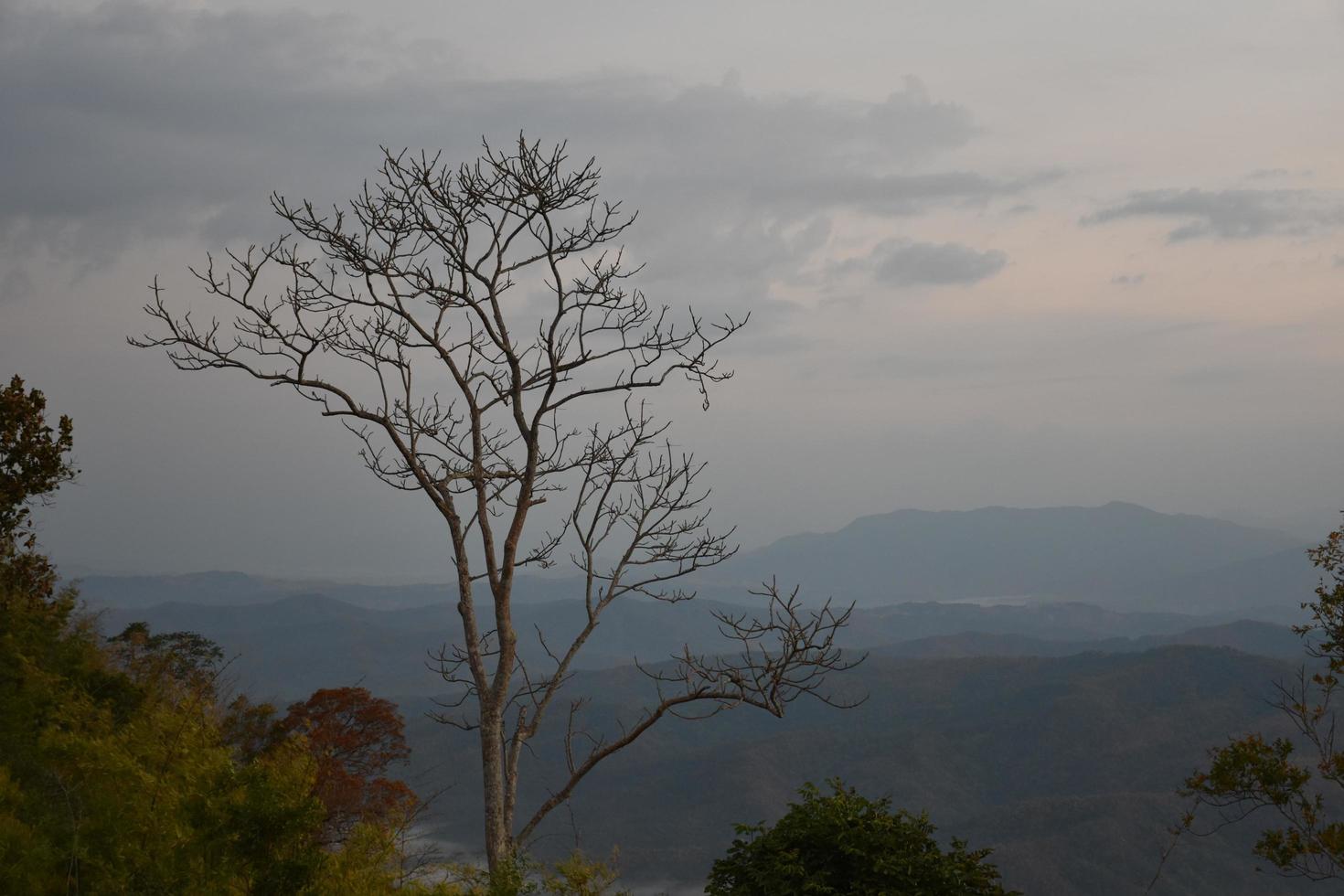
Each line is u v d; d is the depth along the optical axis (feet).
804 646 32.01
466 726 36.04
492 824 34.30
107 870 20.75
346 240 36.63
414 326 36.99
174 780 23.36
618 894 24.62
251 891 20.39
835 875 26.02
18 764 26.16
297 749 24.03
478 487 37.29
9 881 20.33
